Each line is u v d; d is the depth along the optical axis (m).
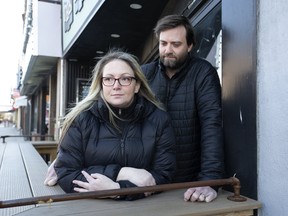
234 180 1.62
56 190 1.90
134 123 1.65
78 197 1.29
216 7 2.91
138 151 1.61
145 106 1.67
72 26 6.60
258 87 1.69
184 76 1.98
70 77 8.10
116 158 1.61
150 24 5.21
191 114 1.96
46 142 5.85
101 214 1.38
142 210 1.44
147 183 1.52
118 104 1.57
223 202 1.58
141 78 1.68
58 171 1.61
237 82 1.83
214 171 1.72
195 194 1.58
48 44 8.01
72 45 6.60
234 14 1.86
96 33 5.73
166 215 1.37
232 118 1.87
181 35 1.90
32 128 20.59
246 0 1.76
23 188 1.95
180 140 1.97
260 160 1.67
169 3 4.29
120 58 1.63
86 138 1.62
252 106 1.71
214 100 1.87
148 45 5.81
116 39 6.10
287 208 1.49
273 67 1.59
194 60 2.03
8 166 2.84
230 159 1.88
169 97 2.01
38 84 14.66
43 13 7.98
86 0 5.34
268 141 1.61
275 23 1.58
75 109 1.68
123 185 1.49
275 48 1.58
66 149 1.62
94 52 7.21
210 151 1.76
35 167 2.79
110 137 1.63
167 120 1.69
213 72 1.97
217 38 3.05
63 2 7.61
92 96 1.69
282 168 1.52
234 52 1.86
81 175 1.55
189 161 1.98
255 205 1.58
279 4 1.56
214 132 1.79
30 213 1.40
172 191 1.80
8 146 4.97
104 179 1.47
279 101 1.55
